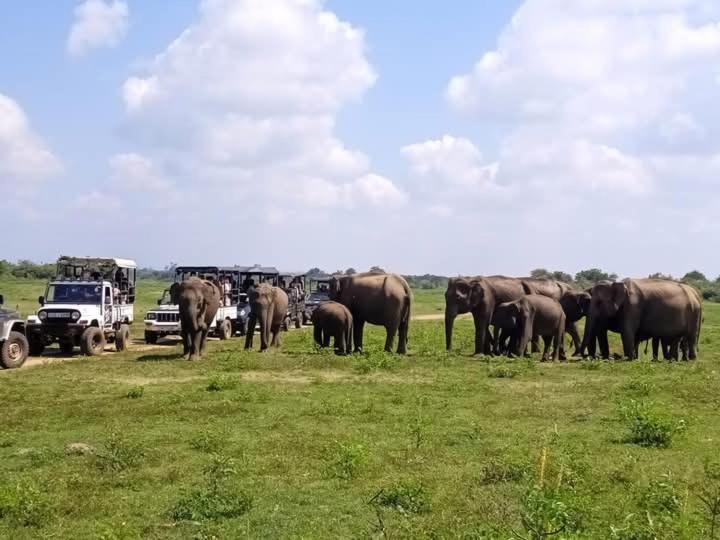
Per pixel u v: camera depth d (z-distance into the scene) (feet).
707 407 52.24
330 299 87.76
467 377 65.92
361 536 26.23
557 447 38.58
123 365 73.00
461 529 26.68
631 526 25.17
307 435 42.06
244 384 60.59
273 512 29.22
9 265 253.24
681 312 86.74
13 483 31.89
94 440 41.11
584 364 74.90
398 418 47.11
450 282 89.35
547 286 96.17
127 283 94.53
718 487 31.58
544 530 24.07
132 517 28.73
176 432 43.11
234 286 112.27
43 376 65.87
